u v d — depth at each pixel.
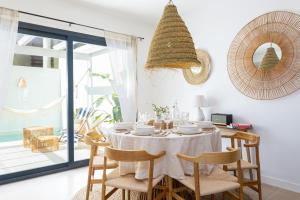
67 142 3.66
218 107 3.62
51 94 4.10
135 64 4.30
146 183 1.92
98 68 4.45
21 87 3.96
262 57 3.04
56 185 2.98
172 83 4.39
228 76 3.47
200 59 3.86
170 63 2.30
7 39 2.88
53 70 3.99
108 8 3.77
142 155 1.76
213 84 3.70
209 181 1.92
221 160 1.69
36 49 3.95
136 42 4.32
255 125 3.16
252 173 3.07
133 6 3.71
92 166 2.38
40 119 4.20
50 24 3.32
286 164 2.86
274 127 2.96
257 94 3.10
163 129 2.48
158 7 3.76
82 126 4.58
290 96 2.81
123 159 1.77
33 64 4.01
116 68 4.02
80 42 3.78
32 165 3.52
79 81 4.48
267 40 2.99
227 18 3.47
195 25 3.97
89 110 4.64
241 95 3.31
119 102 4.09
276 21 2.89
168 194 2.07
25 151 4.18
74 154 3.83
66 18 3.47
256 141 2.44
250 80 3.17
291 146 2.81
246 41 3.21
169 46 2.18
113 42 4.00
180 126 2.27
